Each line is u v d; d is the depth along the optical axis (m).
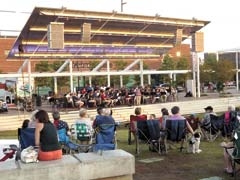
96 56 31.67
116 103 26.52
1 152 6.93
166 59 60.28
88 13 23.81
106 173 5.07
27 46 26.28
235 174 7.37
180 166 8.63
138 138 10.32
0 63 57.56
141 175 7.88
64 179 4.84
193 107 28.42
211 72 43.62
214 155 9.79
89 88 28.98
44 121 5.21
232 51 46.25
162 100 29.00
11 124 20.45
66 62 31.14
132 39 29.92
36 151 5.09
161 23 27.69
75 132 9.17
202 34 31.72
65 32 25.48
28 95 30.53
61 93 31.89
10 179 4.59
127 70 35.53
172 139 10.02
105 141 8.75
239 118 11.20
